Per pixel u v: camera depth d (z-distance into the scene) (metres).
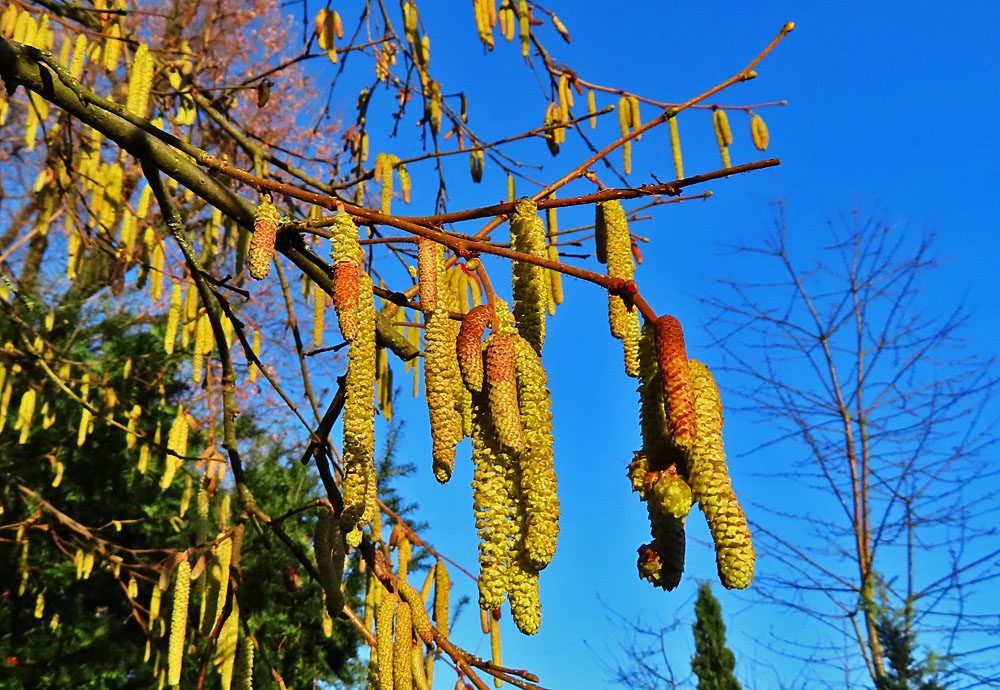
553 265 1.69
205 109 5.17
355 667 8.91
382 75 5.59
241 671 2.91
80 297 7.60
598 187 3.13
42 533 7.75
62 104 2.62
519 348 1.71
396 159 4.37
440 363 1.81
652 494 1.41
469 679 2.47
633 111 4.45
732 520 1.28
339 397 2.77
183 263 4.60
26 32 4.22
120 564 6.21
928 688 9.07
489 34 4.73
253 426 9.34
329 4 5.04
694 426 1.32
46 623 7.81
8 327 6.60
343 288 1.77
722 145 4.22
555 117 4.97
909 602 9.72
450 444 1.76
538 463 1.62
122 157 5.07
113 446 7.82
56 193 5.30
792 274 11.89
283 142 12.90
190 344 7.80
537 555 1.57
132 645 7.99
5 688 7.38
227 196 2.78
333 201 1.96
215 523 7.99
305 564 2.94
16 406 7.59
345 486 1.73
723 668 13.61
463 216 1.95
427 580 2.87
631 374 1.88
